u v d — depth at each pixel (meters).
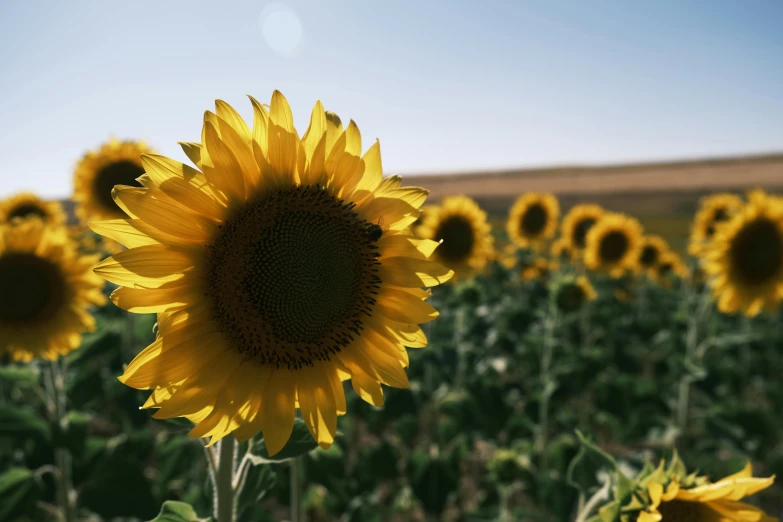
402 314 2.50
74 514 5.34
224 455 2.47
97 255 6.29
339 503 6.24
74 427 5.03
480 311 8.90
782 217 7.15
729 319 12.83
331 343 2.42
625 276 15.05
